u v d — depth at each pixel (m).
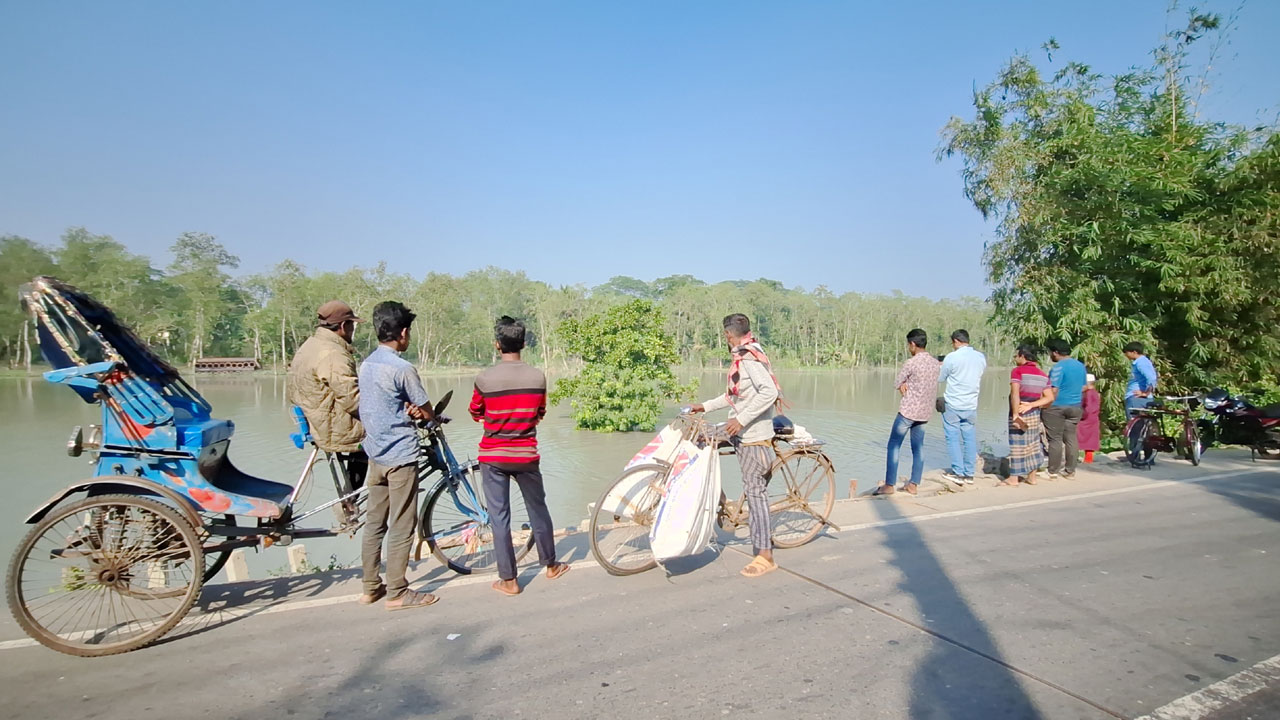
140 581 4.11
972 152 12.27
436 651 3.63
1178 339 12.41
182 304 67.38
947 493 7.51
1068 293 11.48
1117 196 11.13
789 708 3.07
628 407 24.28
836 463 16.78
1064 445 8.40
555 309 84.00
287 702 3.12
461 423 25.30
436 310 75.94
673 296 101.81
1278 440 9.71
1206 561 5.15
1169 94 12.62
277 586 4.61
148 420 3.91
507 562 4.40
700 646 3.69
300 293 68.50
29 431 22.36
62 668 3.43
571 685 3.27
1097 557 5.24
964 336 8.09
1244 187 11.45
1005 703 3.12
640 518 4.92
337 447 4.36
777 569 4.96
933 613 4.14
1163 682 3.33
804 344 100.94
